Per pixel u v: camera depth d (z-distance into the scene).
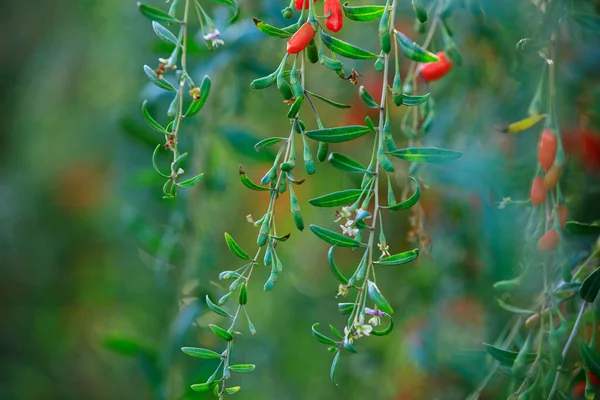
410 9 1.33
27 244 2.31
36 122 2.23
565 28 1.26
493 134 1.33
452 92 1.36
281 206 1.80
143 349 1.42
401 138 1.42
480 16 1.22
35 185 2.27
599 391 1.21
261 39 1.35
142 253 1.59
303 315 1.78
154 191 1.46
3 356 2.28
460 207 1.37
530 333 1.19
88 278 2.27
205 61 1.38
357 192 1.12
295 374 1.76
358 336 1.12
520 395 1.17
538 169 1.19
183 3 1.43
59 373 2.26
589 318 1.21
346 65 1.45
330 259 1.12
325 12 1.12
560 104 1.26
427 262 1.42
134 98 1.74
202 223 1.44
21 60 2.23
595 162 1.26
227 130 1.40
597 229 1.17
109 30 1.81
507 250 1.32
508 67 1.30
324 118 1.60
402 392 1.49
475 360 1.35
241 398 1.80
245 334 1.77
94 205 2.19
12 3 2.19
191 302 1.42
